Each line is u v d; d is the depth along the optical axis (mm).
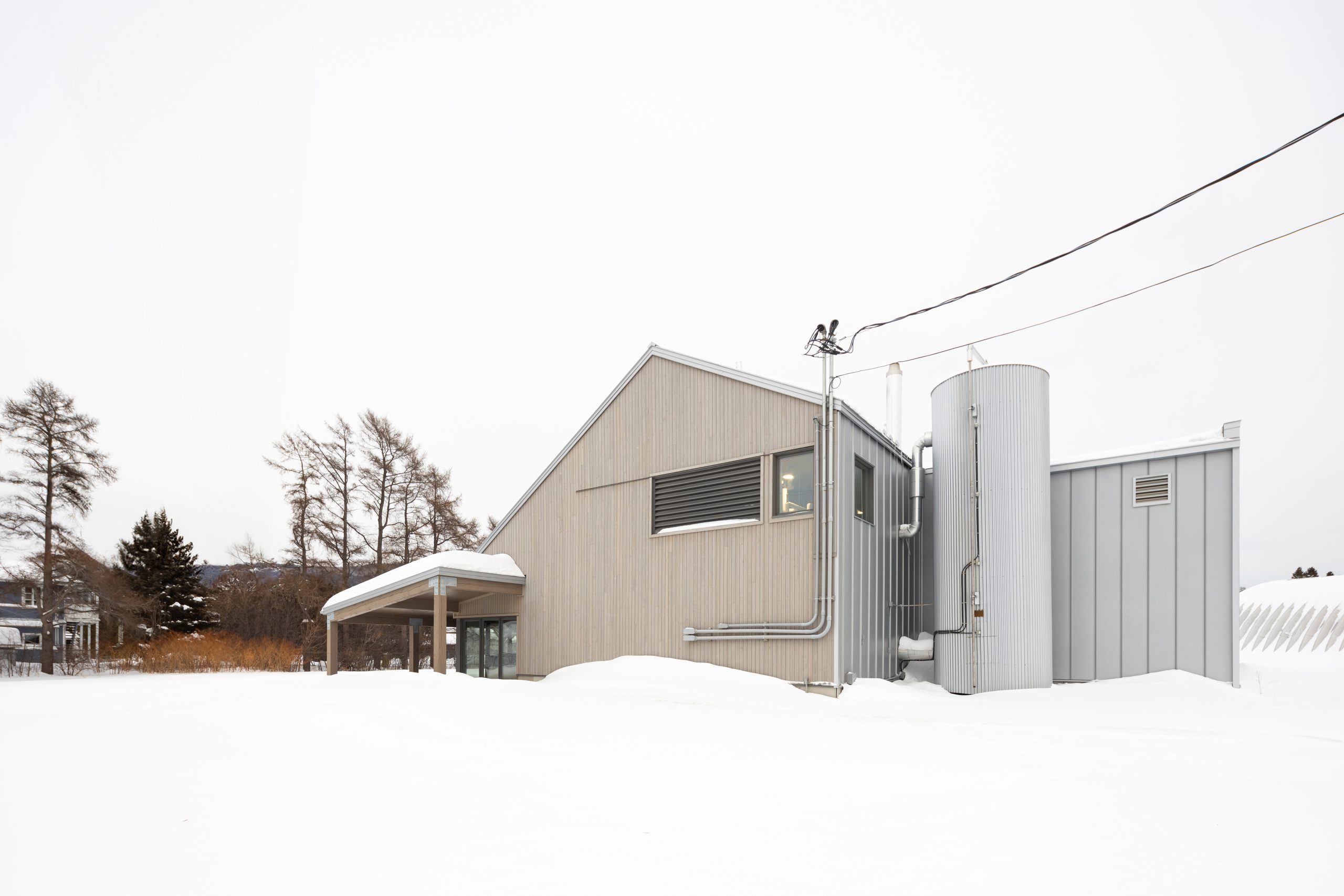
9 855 2695
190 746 4848
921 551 13609
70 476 25750
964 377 11594
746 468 11930
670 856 2674
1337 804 3492
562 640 14422
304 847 2779
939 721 7129
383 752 4754
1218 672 10875
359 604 16031
